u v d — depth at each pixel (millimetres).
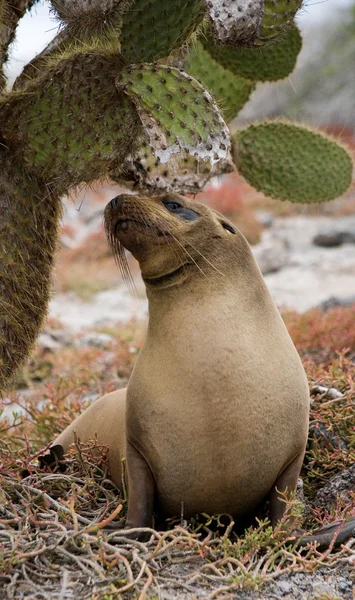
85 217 41500
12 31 9953
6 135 9352
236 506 9203
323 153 13836
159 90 8438
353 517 9141
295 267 30250
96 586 7637
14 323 9586
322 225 38000
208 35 12281
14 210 9391
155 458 8992
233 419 8719
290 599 7902
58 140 9109
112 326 24406
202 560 8352
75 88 8945
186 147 8305
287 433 9016
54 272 10367
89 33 9609
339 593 8070
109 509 9578
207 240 9320
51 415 13672
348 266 29656
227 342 8883
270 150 13555
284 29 9102
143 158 10750
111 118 8984
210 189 41750
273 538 8570
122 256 9719
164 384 8914
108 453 10508
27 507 8781
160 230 9078
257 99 54438
